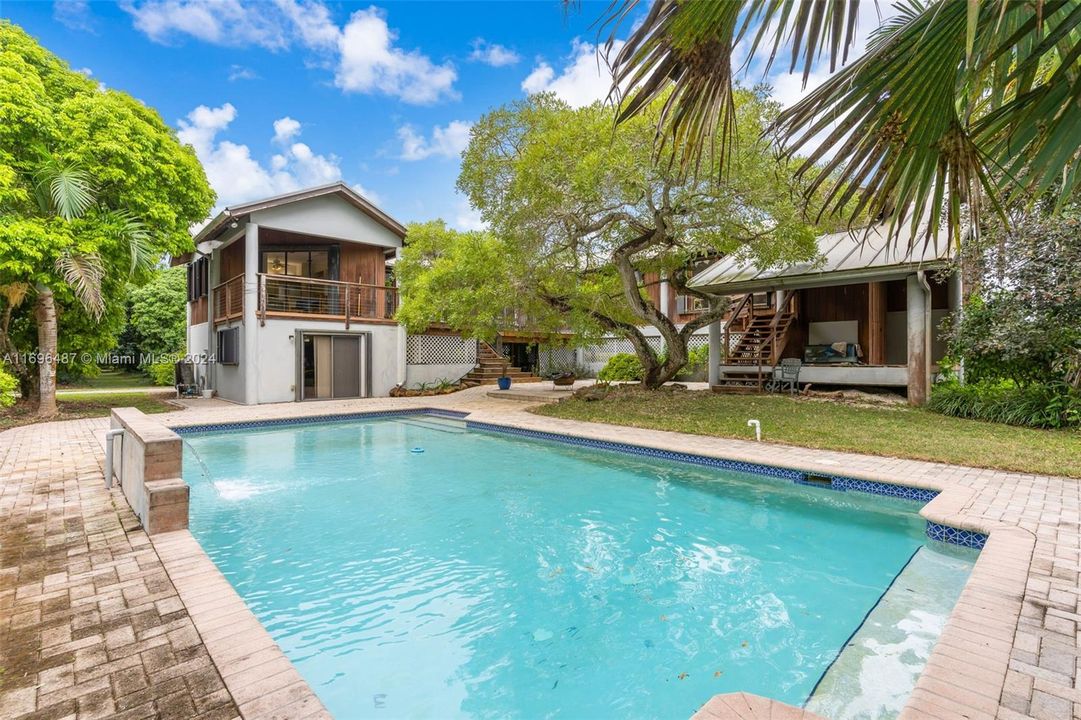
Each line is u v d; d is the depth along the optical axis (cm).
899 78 191
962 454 615
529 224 970
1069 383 798
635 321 1391
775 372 1166
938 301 1157
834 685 254
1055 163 189
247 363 1324
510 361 2153
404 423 1150
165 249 1173
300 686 211
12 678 214
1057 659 229
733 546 447
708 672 275
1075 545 357
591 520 514
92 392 1769
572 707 251
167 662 227
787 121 219
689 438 786
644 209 967
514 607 349
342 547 450
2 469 606
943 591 349
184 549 356
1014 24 195
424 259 1510
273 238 1551
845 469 575
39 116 955
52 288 1018
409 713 248
